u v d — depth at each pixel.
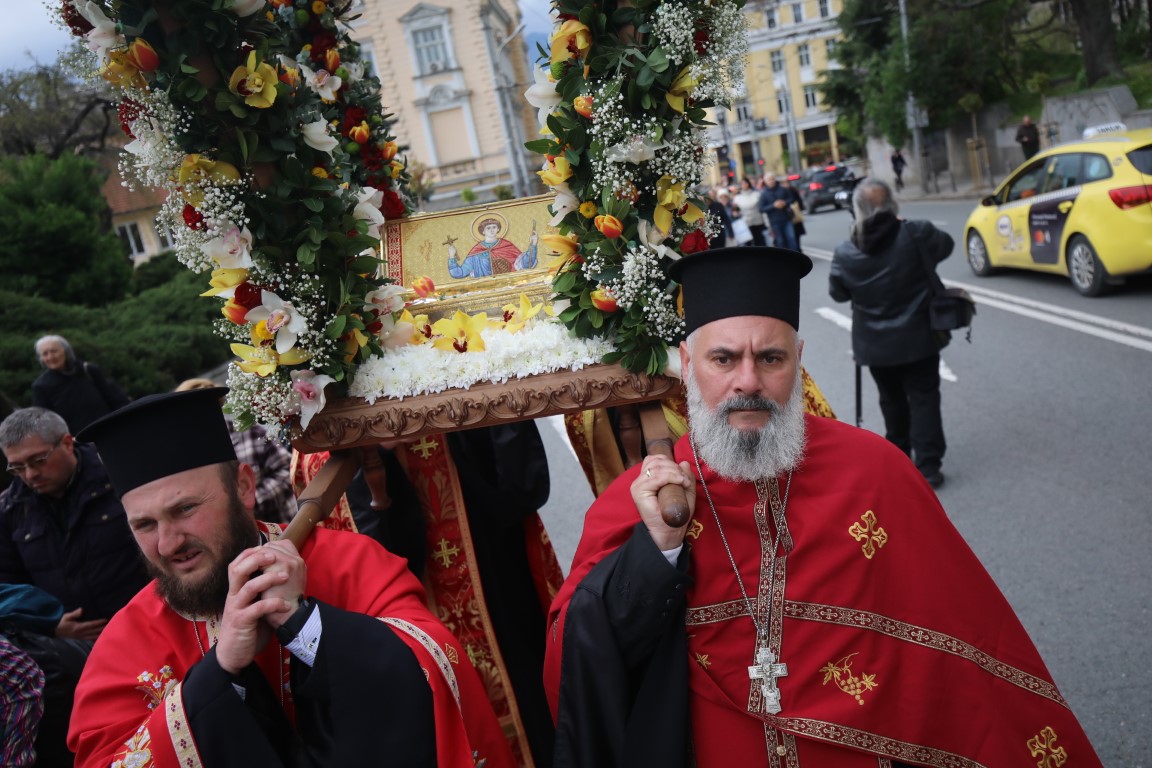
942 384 8.30
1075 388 7.53
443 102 45.12
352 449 2.74
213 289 2.43
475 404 2.59
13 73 26.67
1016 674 2.14
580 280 2.64
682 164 2.54
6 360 12.22
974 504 5.70
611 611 2.13
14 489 3.97
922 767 2.09
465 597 3.19
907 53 32.47
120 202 39.84
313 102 2.46
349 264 2.62
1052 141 27.05
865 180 5.99
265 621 2.01
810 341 11.00
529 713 3.37
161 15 2.22
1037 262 11.66
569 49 2.56
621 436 2.84
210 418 2.17
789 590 2.14
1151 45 29.06
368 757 1.97
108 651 2.24
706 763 2.12
